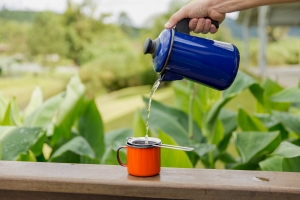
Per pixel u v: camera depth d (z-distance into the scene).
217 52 1.04
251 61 17.67
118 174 1.02
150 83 9.98
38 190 0.98
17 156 1.32
